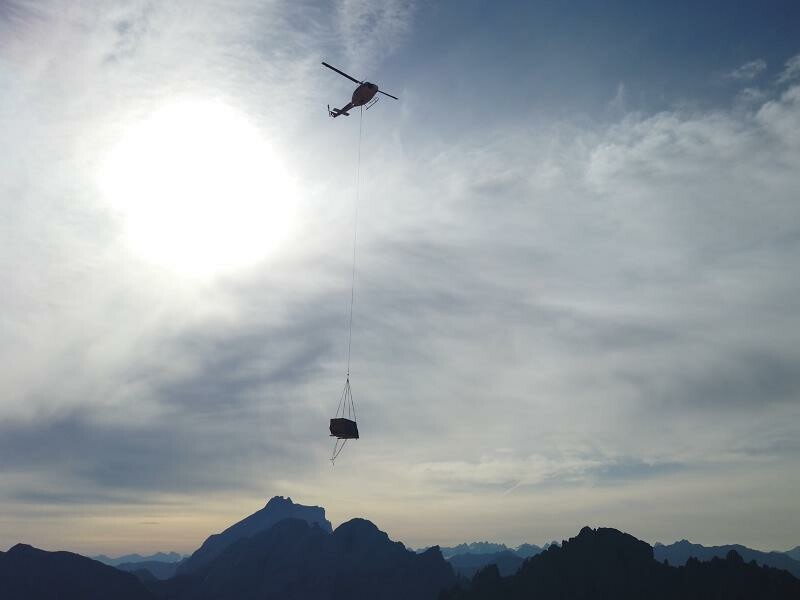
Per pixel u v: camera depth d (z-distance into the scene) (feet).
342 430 356.79
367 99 440.45
